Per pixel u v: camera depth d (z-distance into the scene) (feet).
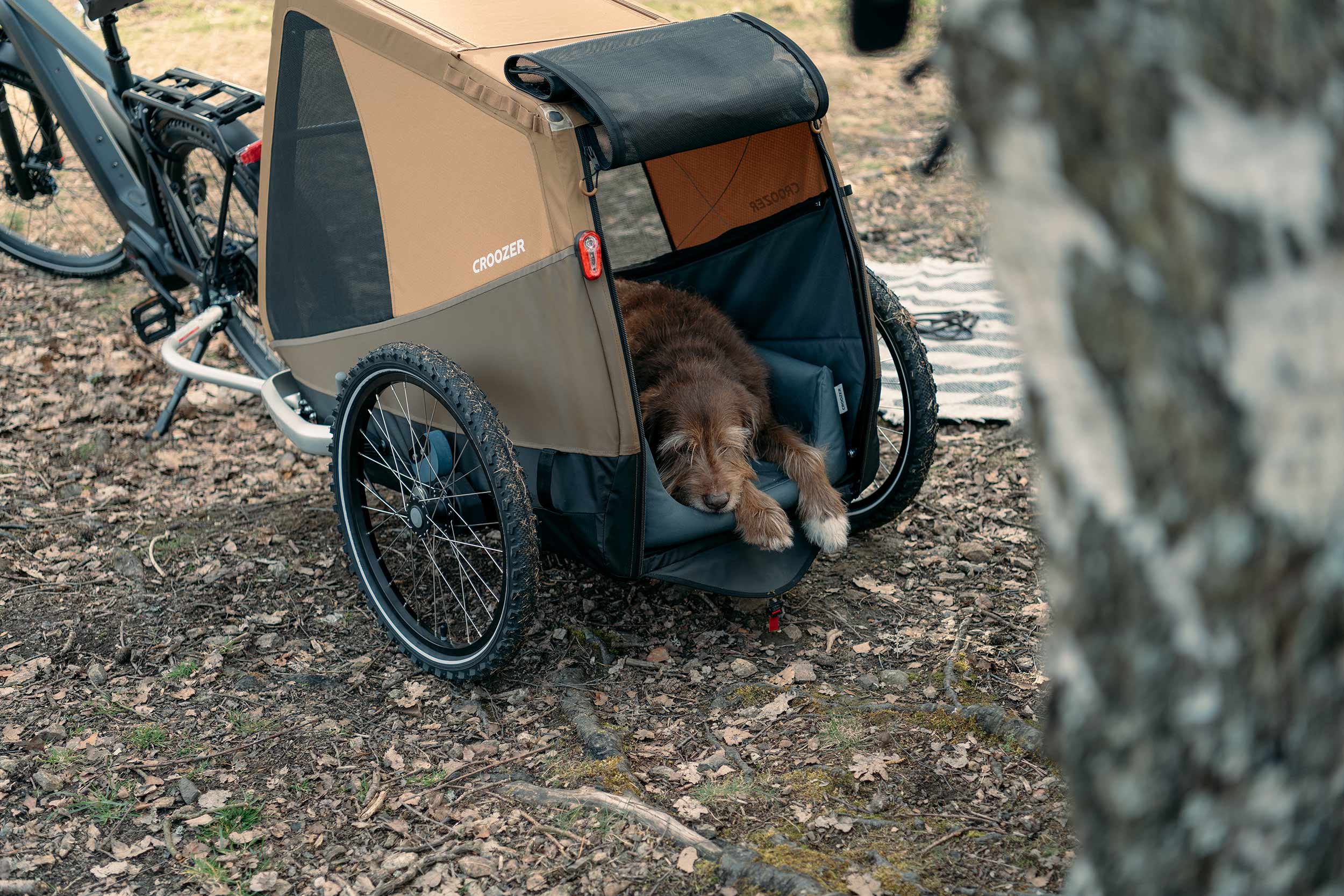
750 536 11.24
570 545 11.09
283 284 13.17
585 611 12.58
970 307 19.80
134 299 20.34
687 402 11.48
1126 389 3.58
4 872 8.70
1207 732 3.90
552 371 10.27
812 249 12.36
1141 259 3.37
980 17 3.50
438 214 10.85
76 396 17.30
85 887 8.63
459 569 12.75
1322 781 3.86
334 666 11.70
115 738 10.41
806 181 11.98
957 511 14.52
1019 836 8.79
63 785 9.73
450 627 12.24
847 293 12.06
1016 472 15.34
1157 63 3.18
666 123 9.61
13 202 21.15
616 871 8.64
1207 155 3.19
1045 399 3.85
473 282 10.64
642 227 14.25
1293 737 3.80
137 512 14.57
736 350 12.54
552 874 8.67
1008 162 3.58
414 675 11.55
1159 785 4.11
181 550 13.74
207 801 9.61
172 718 10.75
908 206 24.45
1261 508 3.48
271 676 11.50
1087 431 3.76
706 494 11.10
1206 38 3.14
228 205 15.17
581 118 9.64
